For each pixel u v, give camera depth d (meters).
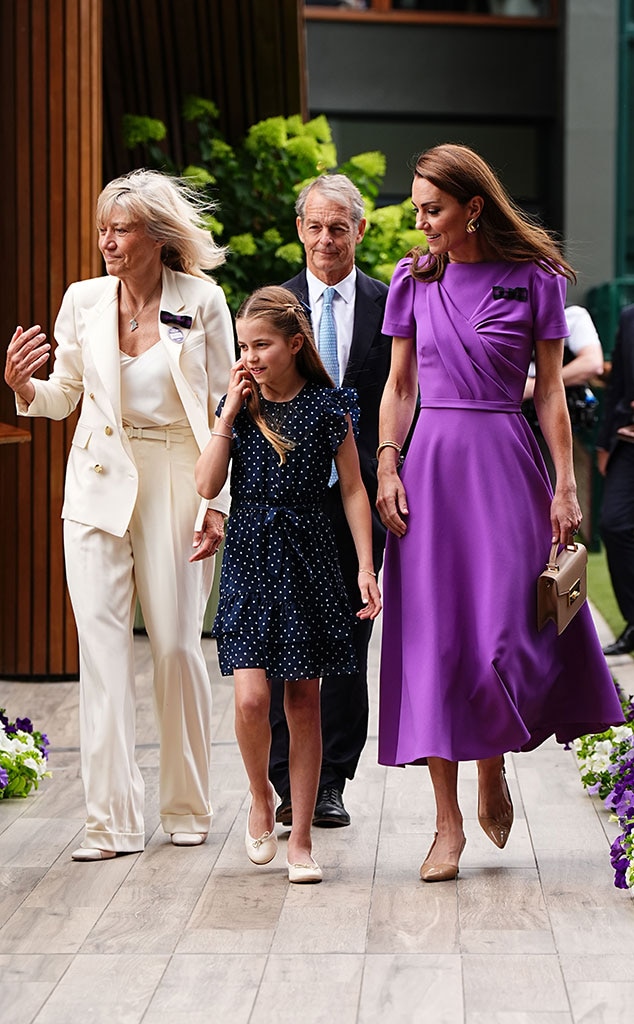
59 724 21.39
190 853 15.40
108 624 15.34
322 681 16.59
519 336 14.43
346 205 16.33
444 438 14.44
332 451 14.64
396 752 14.60
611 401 27.42
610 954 12.35
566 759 19.30
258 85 30.47
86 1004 11.50
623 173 54.78
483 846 15.50
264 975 12.01
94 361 15.34
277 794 16.80
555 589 14.09
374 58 56.31
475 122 57.34
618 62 54.62
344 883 14.31
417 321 14.73
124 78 30.16
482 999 11.46
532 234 14.44
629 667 25.75
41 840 15.83
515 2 56.56
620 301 47.19
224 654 14.48
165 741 15.63
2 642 24.58
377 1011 11.27
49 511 24.30
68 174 23.80
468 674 14.24
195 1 28.80
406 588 14.51
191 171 29.41
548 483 14.77
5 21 23.75
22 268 24.02
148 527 15.56
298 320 14.46
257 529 14.49
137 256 15.27
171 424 15.62
